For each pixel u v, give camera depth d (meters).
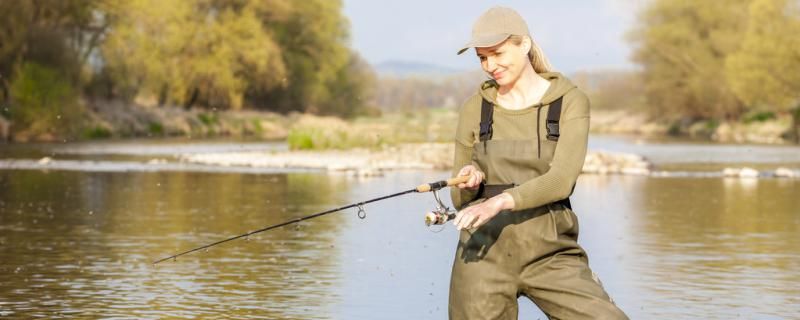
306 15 73.00
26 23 47.50
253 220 15.08
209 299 9.03
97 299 9.00
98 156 34.31
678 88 71.94
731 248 12.13
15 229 13.94
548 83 5.18
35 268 10.64
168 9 58.38
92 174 25.52
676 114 75.00
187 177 24.52
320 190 20.62
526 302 8.91
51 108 46.69
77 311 8.51
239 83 62.50
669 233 13.59
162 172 26.41
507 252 5.10
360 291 9.42
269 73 64.56
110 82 54.69
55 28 49.81
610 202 18.20
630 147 45.44
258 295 9.21
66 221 14.91
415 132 39.31
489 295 5.11
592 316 4.98
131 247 12.19
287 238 13.02
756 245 12.38
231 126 61.44
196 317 8.31
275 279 10.02
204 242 12.65
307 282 9.87
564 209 5.16
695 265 10.86
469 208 4.87
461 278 5.18
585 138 5.05
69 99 48.00
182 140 49.38
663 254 11.65
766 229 14.02
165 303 8.86
